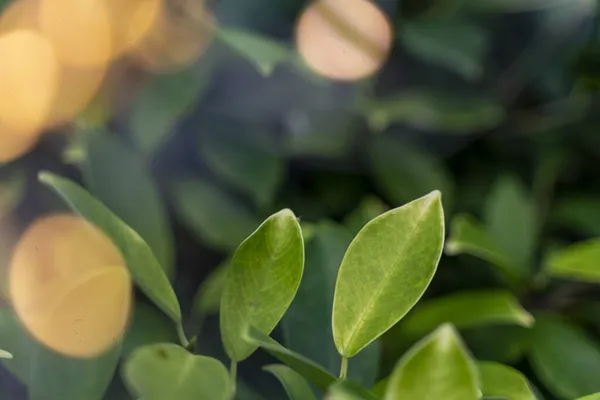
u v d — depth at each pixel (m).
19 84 0.47
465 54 0.56
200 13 0.51
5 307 0.42
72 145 0.48
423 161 0.60
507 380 0.40
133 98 0.50
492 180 0.67
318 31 0.54
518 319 0.48
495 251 0.52
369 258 0.37
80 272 0.40
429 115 0.57
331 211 0.61
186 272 0.55
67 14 0.48
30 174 0.49
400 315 0.37
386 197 0.62
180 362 0.36
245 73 0.54
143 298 0.45
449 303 0.50
